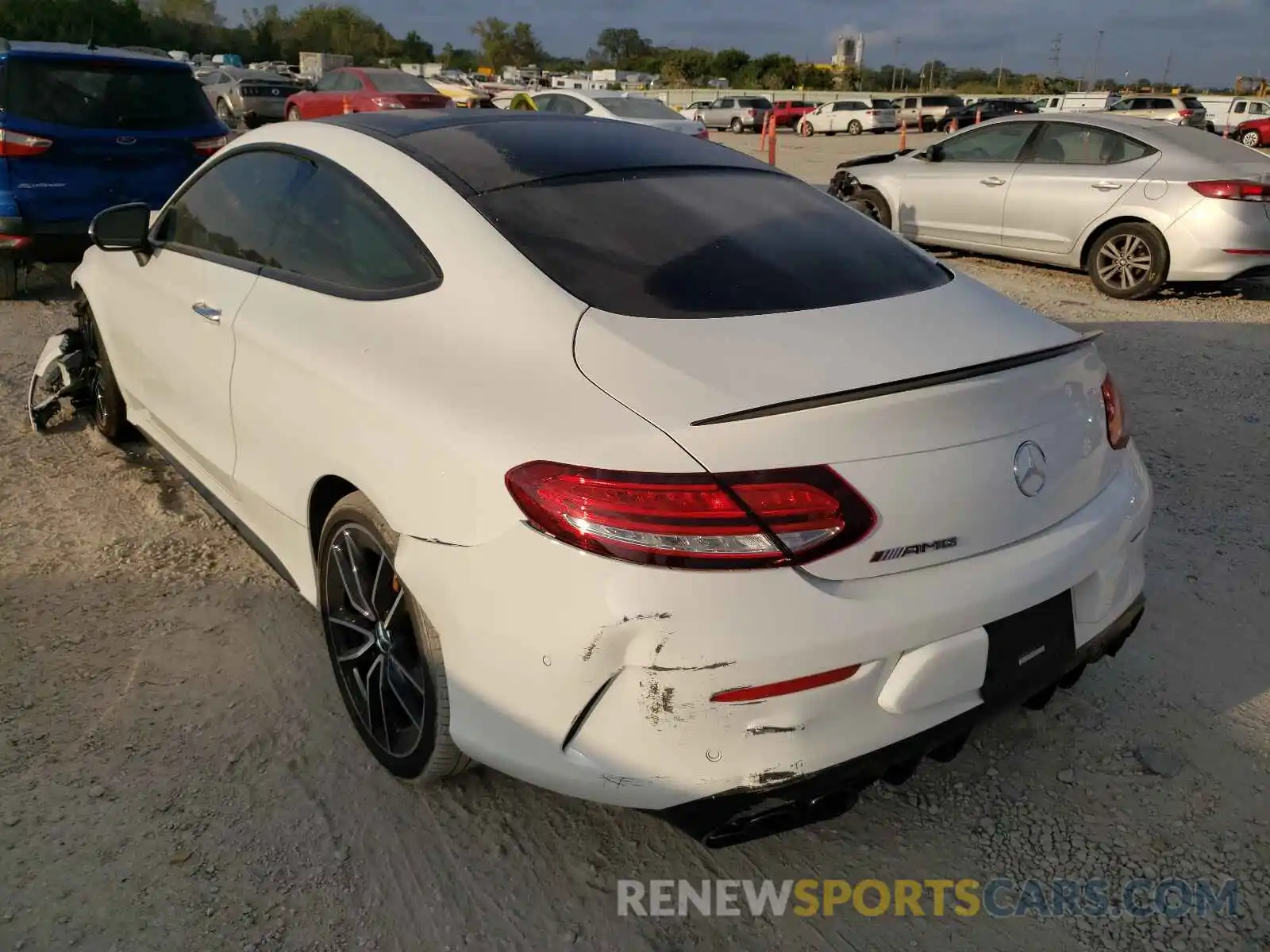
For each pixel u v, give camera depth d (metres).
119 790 2.51
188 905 2.20
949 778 2.65
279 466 2.74
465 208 2.51
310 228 2.87
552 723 2.00
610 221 2.55
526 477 1.95
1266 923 2.22
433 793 2.55
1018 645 2.16
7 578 3.45
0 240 6.84
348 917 2.19
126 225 3.63
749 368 2.05
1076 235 8.48
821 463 1.89
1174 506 4.21
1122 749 2.75
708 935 2.18
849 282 2.51
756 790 1.95
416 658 2.43
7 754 2.61
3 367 5.64
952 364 2.15
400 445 2.22
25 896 2.19
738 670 1.87
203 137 7.55
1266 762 2.70
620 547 1.86
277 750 2.68
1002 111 38.69
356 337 2.50
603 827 2.47
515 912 2.22
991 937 2.20
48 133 6.79
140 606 3.32
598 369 2.07
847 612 1.91
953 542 2.03
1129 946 2.17
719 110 39.38
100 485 4.20
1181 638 3.26
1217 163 7.80
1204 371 6.10
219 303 3.09
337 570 2.61
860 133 36.69
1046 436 2.20
